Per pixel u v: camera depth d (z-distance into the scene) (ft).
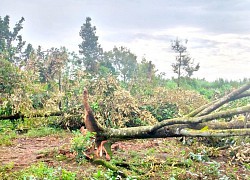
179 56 88.84
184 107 44.37
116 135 24.66
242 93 23.72
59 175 20.45
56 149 26.63
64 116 38.55
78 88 41.34
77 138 24.25
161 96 46.29
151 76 70.95
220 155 27.86
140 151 28.40
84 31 95.09
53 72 47.50
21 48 75.87
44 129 36.68
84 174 21.11
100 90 38.70
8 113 38.96
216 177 22.57
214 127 24.58
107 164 22.57
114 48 89.04
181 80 88.84
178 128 23.67
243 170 24.80
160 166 23.52
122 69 87.10
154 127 23.72
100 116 36.70
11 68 39.91
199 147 28.81
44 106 40.60
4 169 21.52
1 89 39.58
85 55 94.38
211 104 24.66
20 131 37.81
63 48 49.11
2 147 29.32
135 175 21.71
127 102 39.04
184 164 24.13
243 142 27.89
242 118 25.46
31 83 41.60
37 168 20.75
